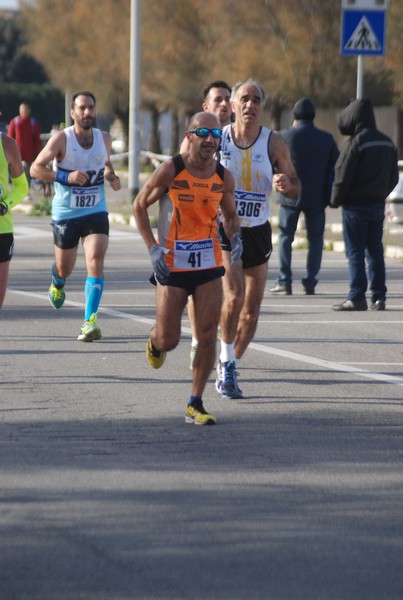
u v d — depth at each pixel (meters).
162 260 17.92
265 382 21.95
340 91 88.81
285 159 20.89
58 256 27.69
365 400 20.53
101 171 26.62
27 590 11.58
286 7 89.31
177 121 128.88
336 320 29.80
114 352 24.91
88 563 12.32
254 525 13.61
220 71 94.50
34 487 15.04
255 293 20.95
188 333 27.45
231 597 11.43
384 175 31.02
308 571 12.16
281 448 17.17
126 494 14.77
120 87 122.00
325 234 52.00
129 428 18.27
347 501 14.62
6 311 30.81
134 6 65.12
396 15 84.25
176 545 12.90
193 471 15.86
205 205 18.03
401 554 12.70
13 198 21.27
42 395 20.58
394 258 45.34
